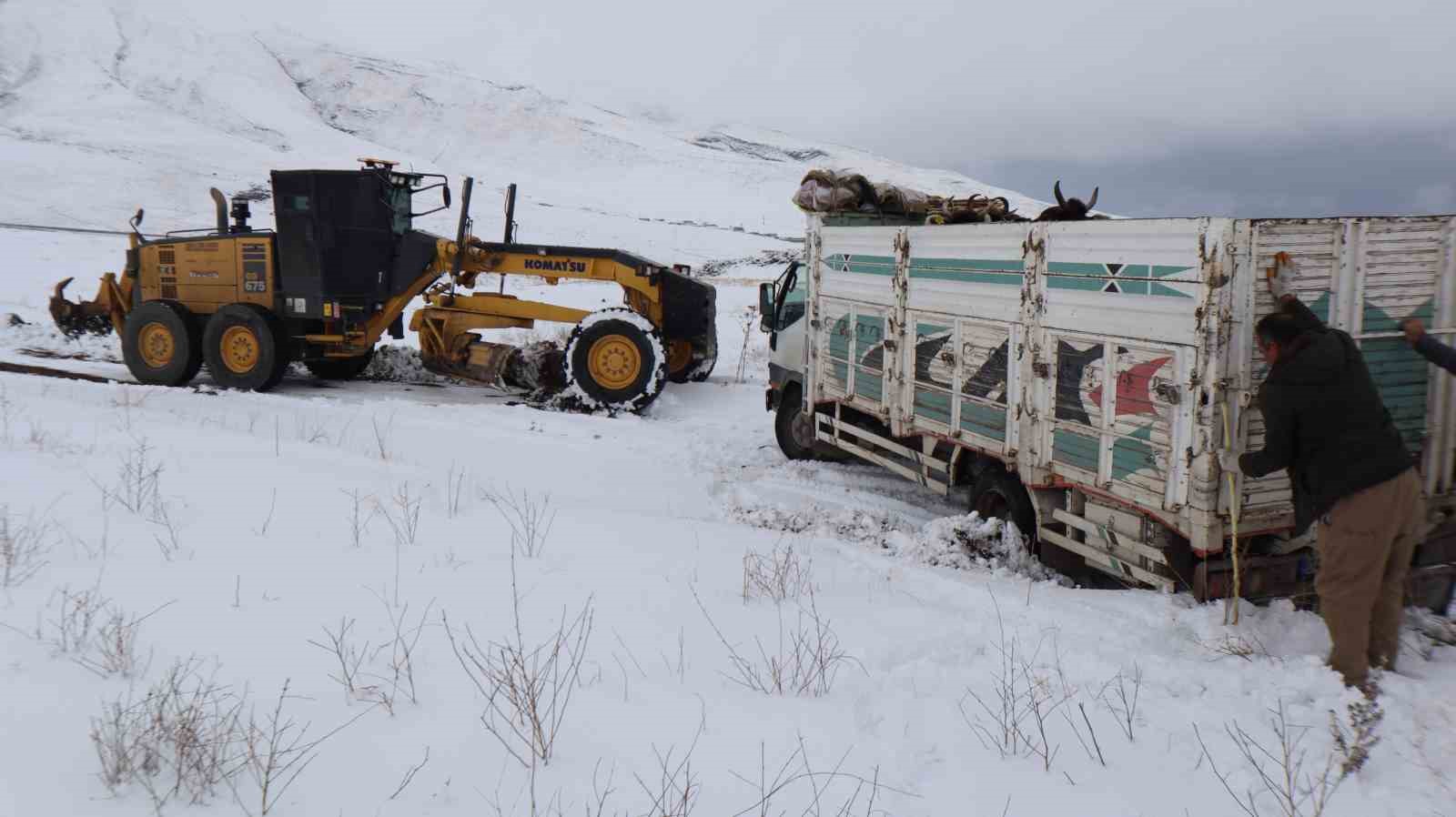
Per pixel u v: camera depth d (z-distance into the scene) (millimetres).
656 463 9656
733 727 3502
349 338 12711
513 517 6332
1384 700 3977
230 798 2809
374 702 3475
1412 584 5227
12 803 2654
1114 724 3768
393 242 12719
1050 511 6305
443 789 2945
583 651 4098
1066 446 5949
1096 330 5637
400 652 3930
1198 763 3457
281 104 186125
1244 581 5250
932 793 3145
